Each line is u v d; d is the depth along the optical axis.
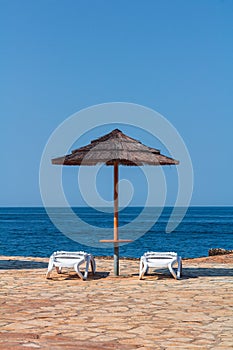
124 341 6.32
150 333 6.72
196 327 7.06
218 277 12.02
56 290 10.15
